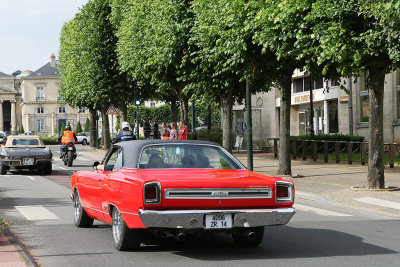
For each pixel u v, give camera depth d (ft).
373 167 48.91
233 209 21.90
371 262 21.71
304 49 47.52
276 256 22.90
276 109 129.70
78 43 131.03
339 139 98.17
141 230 23.31
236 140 116.16
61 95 179.22
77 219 30.89
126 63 101.30
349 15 43.70
